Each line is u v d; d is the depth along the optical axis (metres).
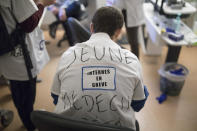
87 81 0.92
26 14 1.29
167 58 2.49
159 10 2.19
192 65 2.80
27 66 1.49
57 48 3.14
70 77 0.95
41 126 0.86
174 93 2.29
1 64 1.46
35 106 2.15
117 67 0.94
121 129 0.81
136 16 2.31
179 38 1.95
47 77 2.57
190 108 2.16
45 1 1.49
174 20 2.21
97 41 0.98
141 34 2.95
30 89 1.61
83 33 1.78
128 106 0.98
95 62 0.94
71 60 0.97
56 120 0.80
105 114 0.94
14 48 1.38
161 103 2.21
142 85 1.02
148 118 2.04
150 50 2.95
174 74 2.15
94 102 0.92
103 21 1.00
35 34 1.56
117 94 0.93
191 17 2.56
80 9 2.79
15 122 1.98
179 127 1.95
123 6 2.26
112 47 0.98
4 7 1.25
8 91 2.34
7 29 1.30
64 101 0.97
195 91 2.38
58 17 2.96
